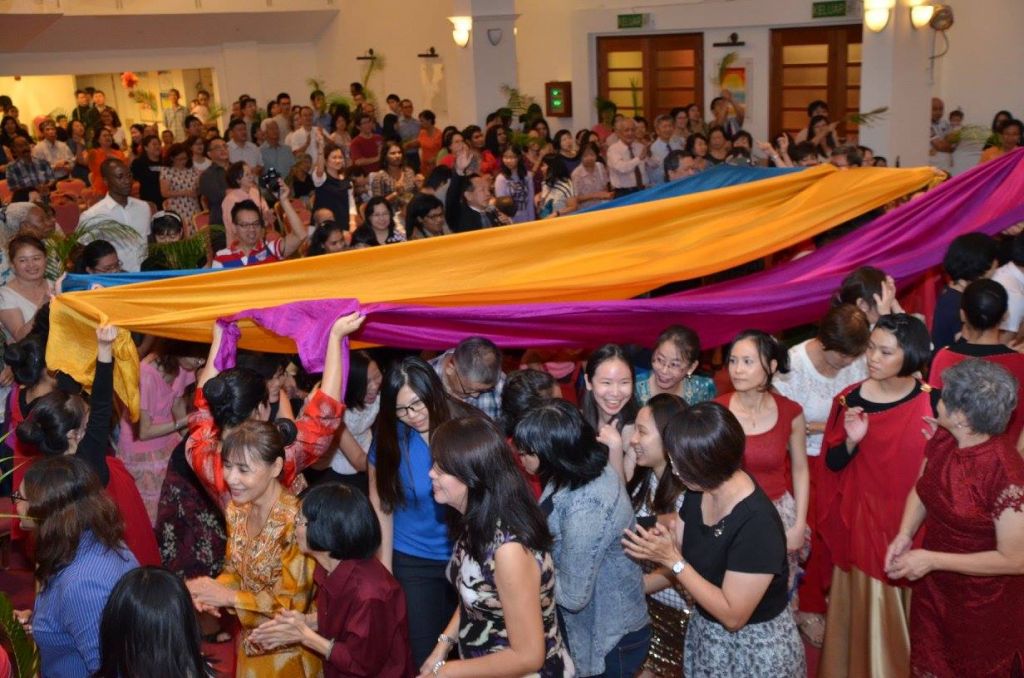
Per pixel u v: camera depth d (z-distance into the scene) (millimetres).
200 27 17656
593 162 10977
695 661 3320
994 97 12609
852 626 3992
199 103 17391
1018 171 5766
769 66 14555
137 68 17562
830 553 4129
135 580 2639
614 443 3619
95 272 5477
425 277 4898
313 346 4023
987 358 4184
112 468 4047
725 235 5449
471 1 13953
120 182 7352
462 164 11523
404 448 3762
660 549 3090
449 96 17766
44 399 3754
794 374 4457
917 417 3748
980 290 4242
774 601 3146
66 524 3090
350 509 3109
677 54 15414
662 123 12000
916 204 5609
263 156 13406
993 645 3395
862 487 3889
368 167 14281
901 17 10789
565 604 3189
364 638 3102
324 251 6320
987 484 3264
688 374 4367
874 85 11000
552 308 4551
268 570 3336
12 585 5176
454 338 4527
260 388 3721
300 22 18875
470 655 2998
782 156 8516
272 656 3389
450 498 2887
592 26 15805
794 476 4102
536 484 3934
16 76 16406
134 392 4082
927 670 3594
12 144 13938
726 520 3076
